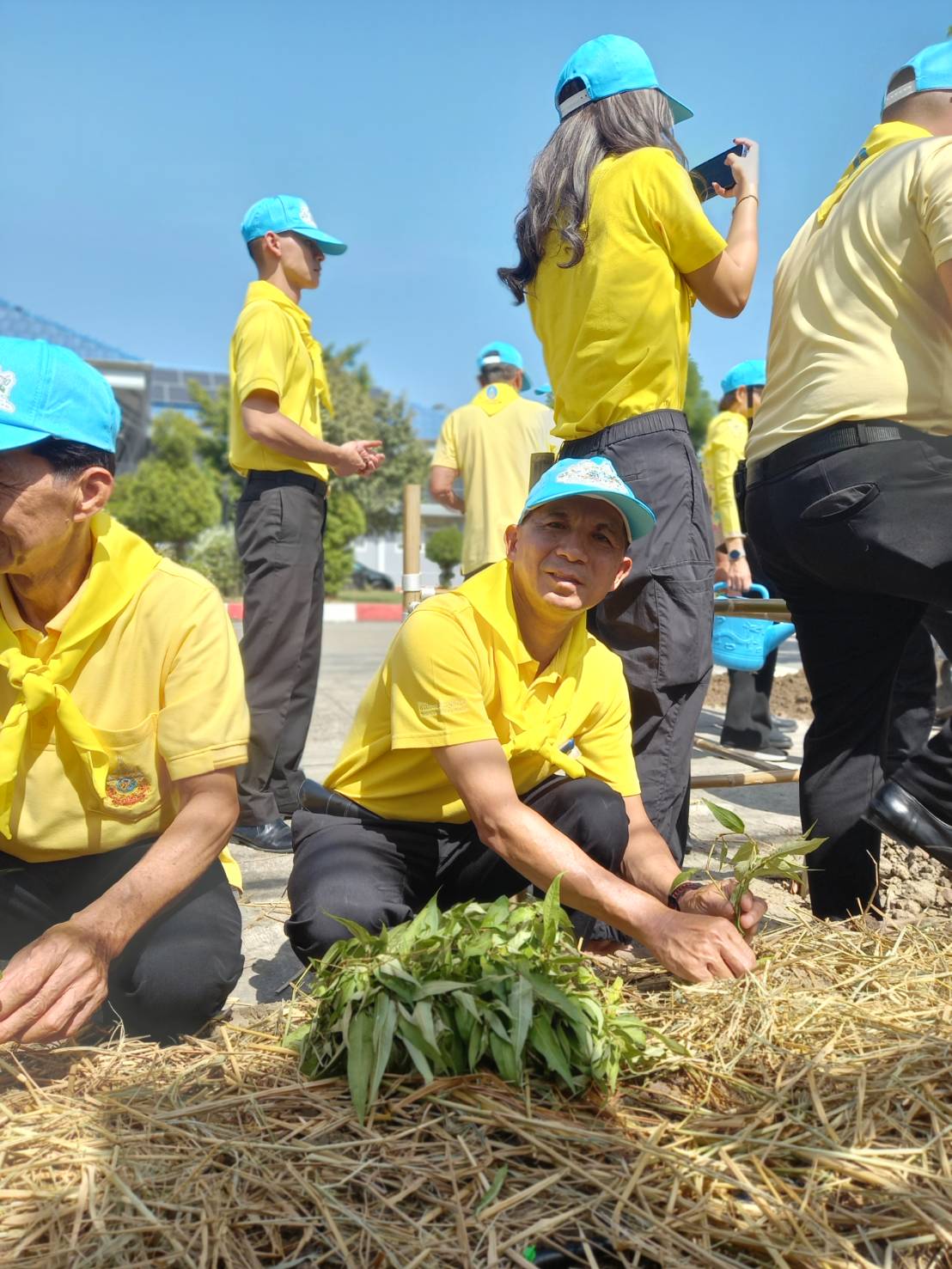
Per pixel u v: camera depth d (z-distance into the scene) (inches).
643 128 108.8
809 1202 57.0
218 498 1315.2
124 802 79.5
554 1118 63.8
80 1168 58.9
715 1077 69.8
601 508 82.0
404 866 92.2
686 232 105.5
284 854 149.4
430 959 69.1
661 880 90.5
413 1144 60.4
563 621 86.9
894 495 96.3
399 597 1314.0
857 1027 75.8
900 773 96.8
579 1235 54.4
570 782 91.9
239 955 82.6
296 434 148.0
